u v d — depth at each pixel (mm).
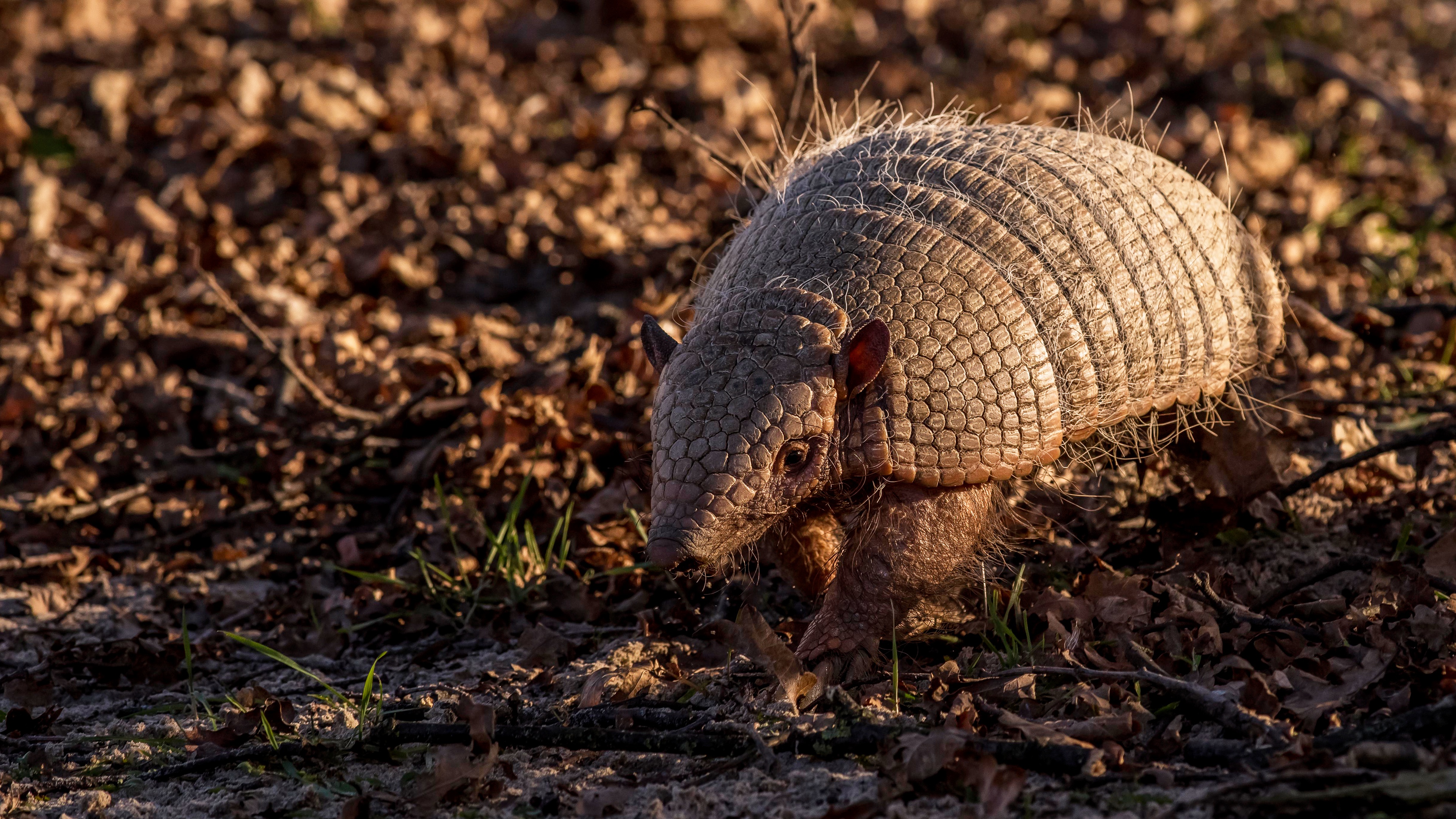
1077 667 7254
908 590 7363
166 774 7113
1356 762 5668
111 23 25234
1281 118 20000
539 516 10352
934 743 6199
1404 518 9203
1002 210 7641
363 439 11523
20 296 14531
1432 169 17797
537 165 17594
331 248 15562
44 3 25000
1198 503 9117
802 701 7113
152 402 12531
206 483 11602
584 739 6867
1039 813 5855
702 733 6836
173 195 17125
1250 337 8688
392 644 9031
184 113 19719
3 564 10289
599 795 6484
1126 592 8078
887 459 6980
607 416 11430
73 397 12719
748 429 6719
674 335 11648
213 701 8234
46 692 8461
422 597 9461
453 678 8250
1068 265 7574
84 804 6867
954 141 8227
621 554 9656
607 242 15188
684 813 6254
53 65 23047
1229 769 6023
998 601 8094
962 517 7383
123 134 19844
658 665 7875
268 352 13305
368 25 24422
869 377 6801
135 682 8648
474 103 20094
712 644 8141
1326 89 20703
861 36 24250
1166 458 9555
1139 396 7957
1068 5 25656
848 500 7410
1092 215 7773
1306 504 9625
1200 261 8211
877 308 7145
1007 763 6203
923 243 7391
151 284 14711
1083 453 8359
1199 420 8930
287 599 9703
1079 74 22562
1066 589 8492
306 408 12281
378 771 7047
